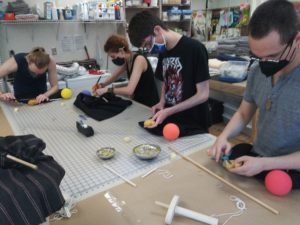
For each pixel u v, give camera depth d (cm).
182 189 86
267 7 73
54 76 222
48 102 191
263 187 86
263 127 101
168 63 152
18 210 57
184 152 111
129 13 400
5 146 69
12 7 307
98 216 75
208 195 82
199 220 71
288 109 88
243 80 246
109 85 231
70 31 374
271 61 82
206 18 466
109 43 207
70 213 76
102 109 166
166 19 411
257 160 86
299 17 73
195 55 142
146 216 74
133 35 135
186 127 131
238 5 408
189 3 430
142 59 206
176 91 154
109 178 93
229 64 257
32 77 207
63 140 126
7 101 191
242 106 115
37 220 58
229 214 74
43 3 343
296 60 83
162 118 135
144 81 213
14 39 339
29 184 60
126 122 148
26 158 67
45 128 141
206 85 144
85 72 351
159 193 84
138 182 90
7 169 63
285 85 88
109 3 363
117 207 78
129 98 201
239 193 83
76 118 156
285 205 77
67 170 99
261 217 73
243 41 290
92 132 130
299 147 93
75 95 210
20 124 147
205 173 95
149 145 113
